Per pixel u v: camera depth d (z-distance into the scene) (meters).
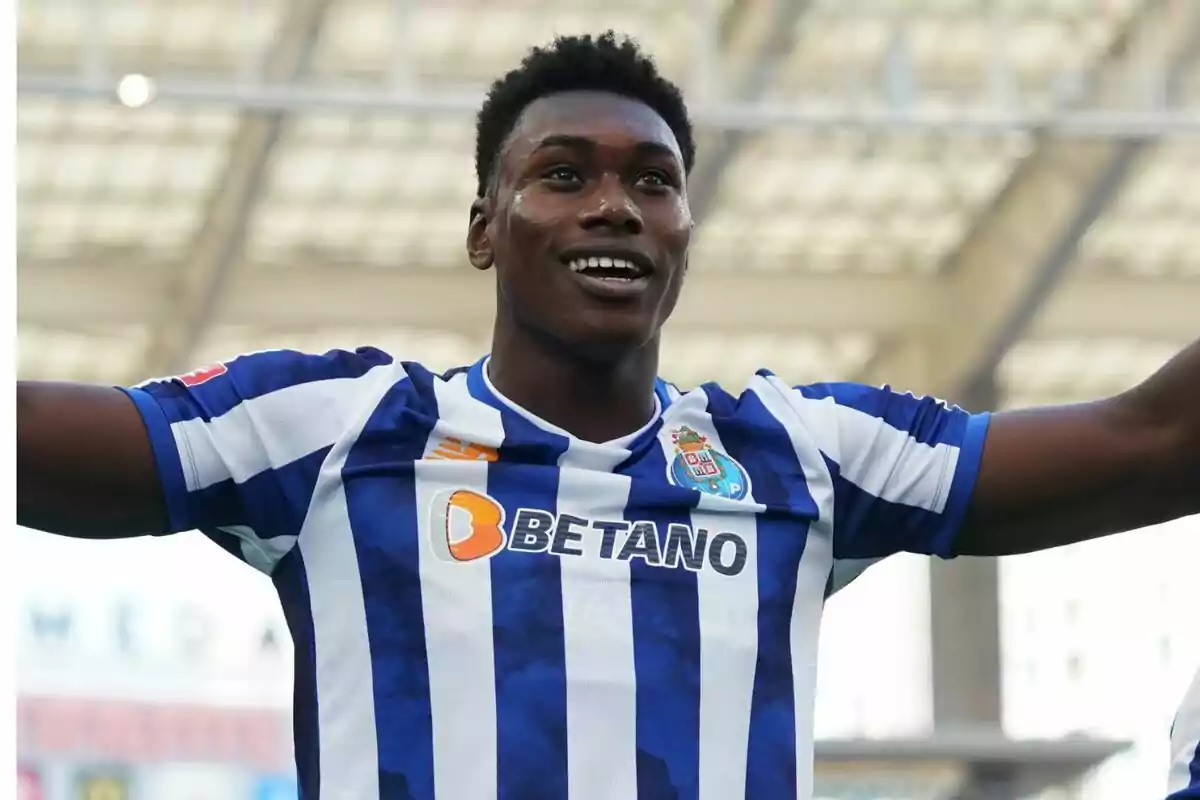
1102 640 44.06
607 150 7.86
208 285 43.12
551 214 7.79
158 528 7.62
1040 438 8.07
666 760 7.36
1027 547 8.23
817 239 44.47
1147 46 37.38
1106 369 47.69
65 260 43.12
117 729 37.28
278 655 38.75
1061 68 38.38
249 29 34.97
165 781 37.41
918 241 44.66
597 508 7.71
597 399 7.96
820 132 39.00
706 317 45.38
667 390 8.44
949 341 45.88
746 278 45.47
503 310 8.11
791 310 45.69
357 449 7.70
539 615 7.45
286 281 43.84
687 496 7.78
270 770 38.19
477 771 7.25
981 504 8.04
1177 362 8.02
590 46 8.27
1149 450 7.99
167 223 41.94
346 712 7.38
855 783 40.06
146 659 37.84
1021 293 43.06
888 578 44.91
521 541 7.59
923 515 8.07
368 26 35.84
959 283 45.50
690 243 8.00
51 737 36.78
